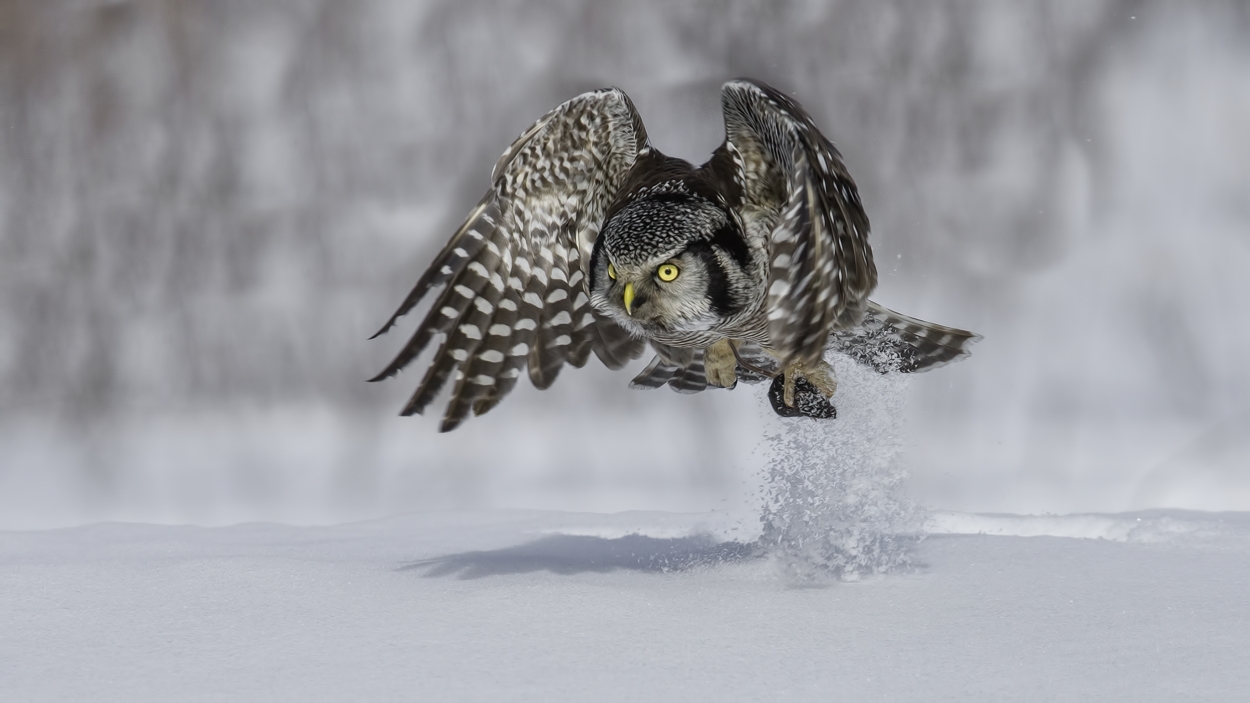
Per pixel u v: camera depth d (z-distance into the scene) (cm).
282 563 533
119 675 366
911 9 2189
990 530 664
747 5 2220
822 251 445
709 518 727
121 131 2206
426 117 2242
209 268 2070
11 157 2156
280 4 2266
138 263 2080
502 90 2244
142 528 695
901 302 1994
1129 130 2133
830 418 571
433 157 2214
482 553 586
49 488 1394
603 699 337
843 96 2184
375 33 2261
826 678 357
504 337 577
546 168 564
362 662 373
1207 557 547
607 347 595
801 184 449
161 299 2033
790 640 396
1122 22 2180
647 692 343
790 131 476
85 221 2117
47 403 1881
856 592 469
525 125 2225
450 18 2248
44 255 2091
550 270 582
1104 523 649
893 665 370
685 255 520
